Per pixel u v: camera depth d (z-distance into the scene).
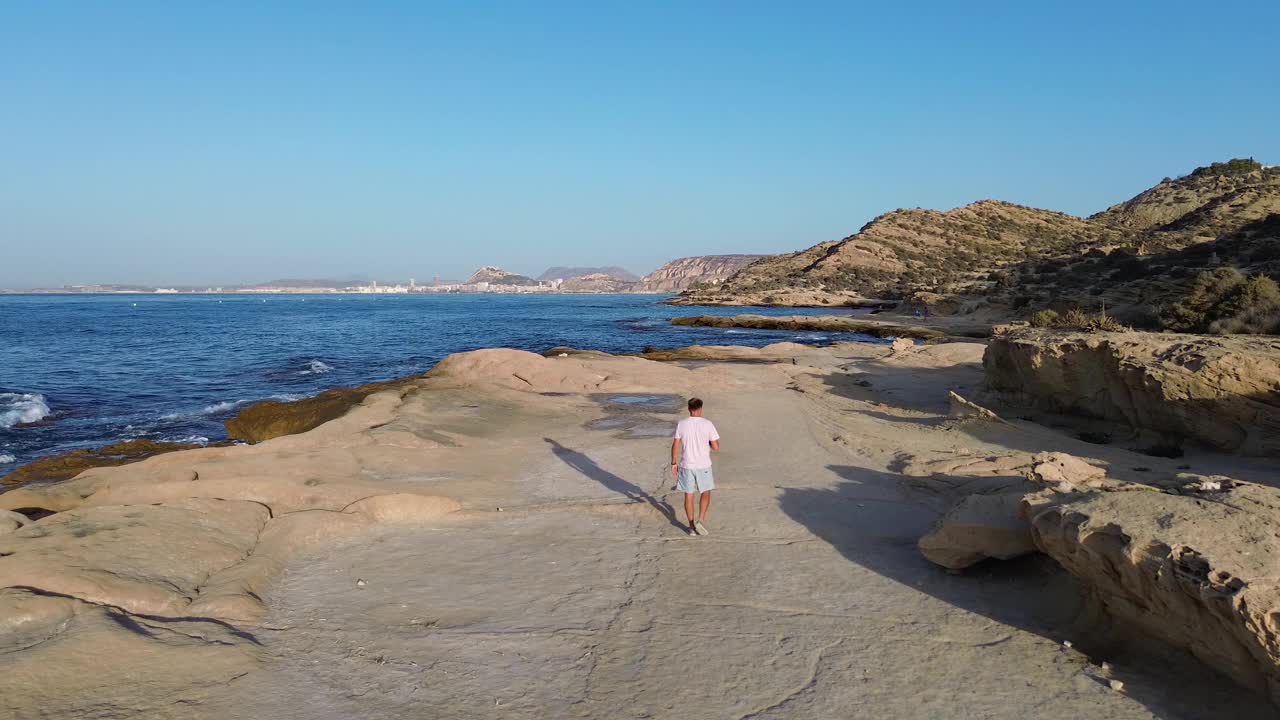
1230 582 4.15
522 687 4.78
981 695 4.67
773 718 4.42
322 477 9.98
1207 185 150.38
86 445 16.23
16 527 7.09
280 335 54.56
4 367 31.42
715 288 163.38
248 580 6.38
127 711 4.27
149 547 6.63
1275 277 44.97
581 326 74.19
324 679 4.83
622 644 5.43
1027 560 6.74
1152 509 5.15
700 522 8.23
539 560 7.30
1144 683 4.75
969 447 12.66
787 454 12.53
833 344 39.22
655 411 17.48
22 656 4.65
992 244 149.88
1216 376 11.16
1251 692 4.34
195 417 19.50
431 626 5.72
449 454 12.17
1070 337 14.80
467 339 52.94
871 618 5.89
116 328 61.19
